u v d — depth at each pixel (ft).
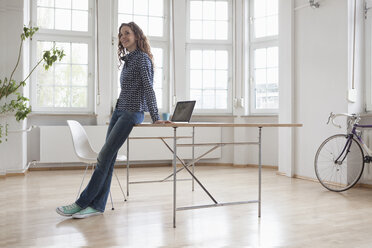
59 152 18.71
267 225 8.85
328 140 14.16
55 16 19.42
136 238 7.77
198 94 21.24
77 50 19.70
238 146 20.85
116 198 11.99
